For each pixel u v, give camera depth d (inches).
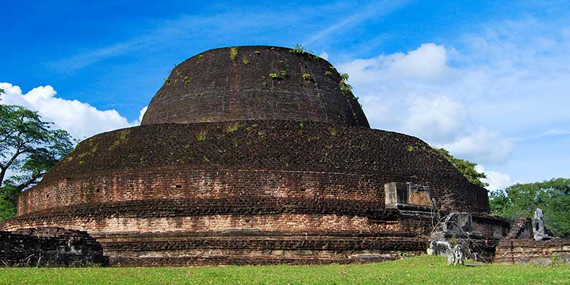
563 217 2935.5
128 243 1217.4
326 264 1200.8
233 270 963.3
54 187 1443.2
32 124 2327.8
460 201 1519.4
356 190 1360.7
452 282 735.1
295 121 1453.0
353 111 1688.0
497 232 1574.8
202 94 1596.9
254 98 1562.5
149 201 1296.8
